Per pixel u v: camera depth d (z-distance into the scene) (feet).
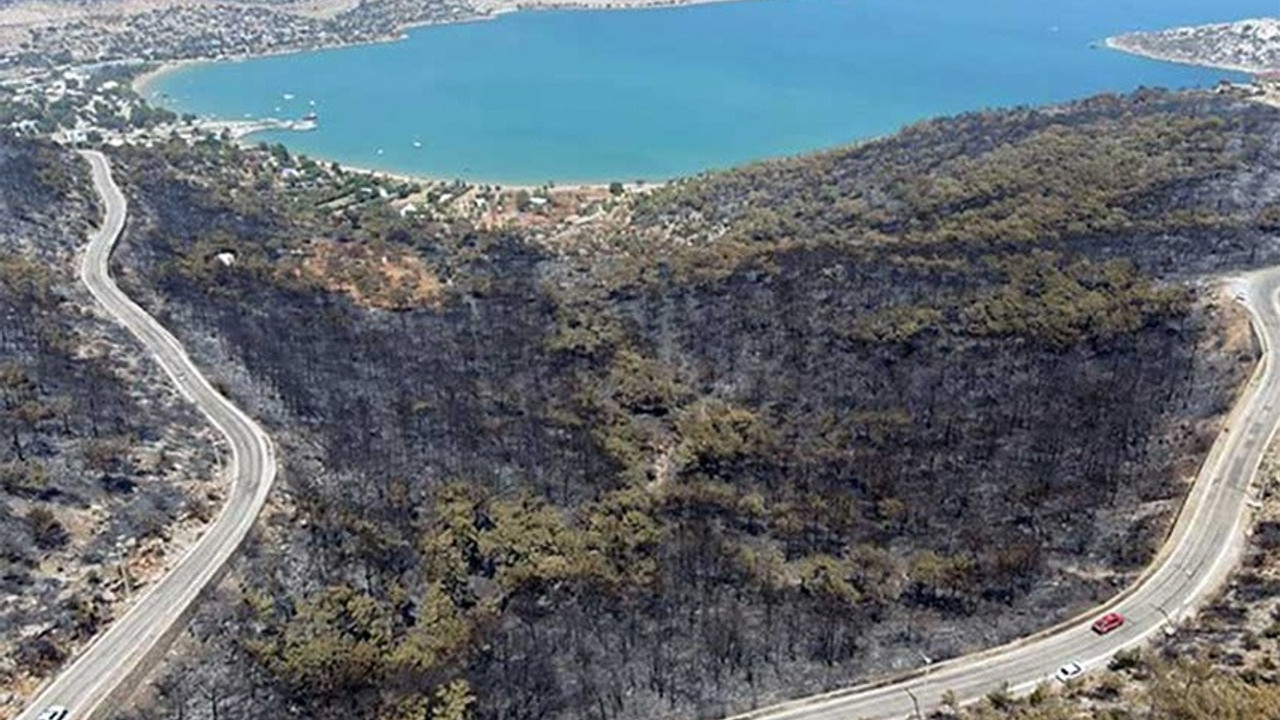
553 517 416.26
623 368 547.90
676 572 390.83
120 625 343.46
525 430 491.31
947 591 376.07
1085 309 515.91
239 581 371.35
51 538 367.25
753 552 403.54
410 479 445.78
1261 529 382.22
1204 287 526.98
